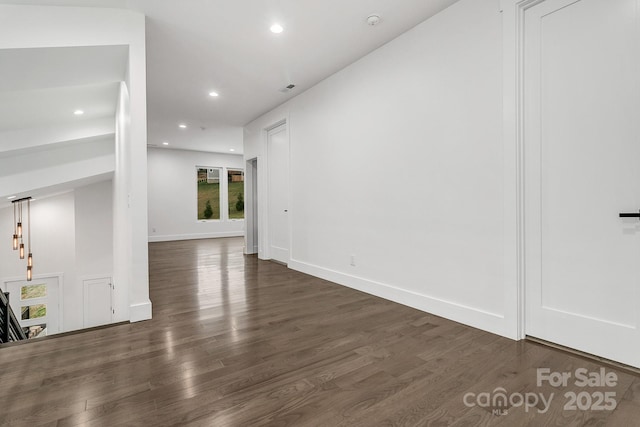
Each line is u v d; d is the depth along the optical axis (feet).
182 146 27.48
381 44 10.52
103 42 8.18
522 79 7.16
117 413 4.68
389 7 8.56
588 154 6.35
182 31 9.58
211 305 9.95
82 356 6.50
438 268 8.97
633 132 5.82
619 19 5.94
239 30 9.56
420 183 9.41
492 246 7.70
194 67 12.06
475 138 7.99
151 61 11.53
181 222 29.55
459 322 8.40
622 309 5.99
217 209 31.86
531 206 7.15
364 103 11.33
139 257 8.66
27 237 23.25
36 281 23.39
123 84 10.76
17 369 5.96
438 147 8.87
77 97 12.35
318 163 13.76
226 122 19.88
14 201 21.12
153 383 5.50
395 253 10.28
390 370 5.96
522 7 7.11
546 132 6.91
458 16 8.32
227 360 6.35
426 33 9.15
